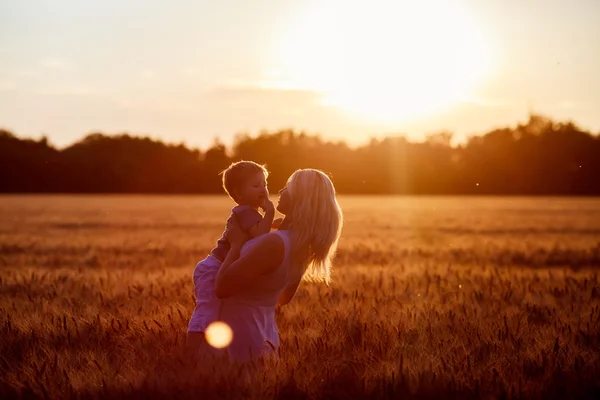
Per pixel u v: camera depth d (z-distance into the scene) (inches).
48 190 5068.9
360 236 1023.0
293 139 5305.1
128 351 209.2
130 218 1695.4
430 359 196.2
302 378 179.5
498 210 2386.8
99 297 318.3
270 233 183.3
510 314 270.4
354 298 305.4
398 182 5315.0
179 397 166.9
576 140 4731.8
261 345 190.7
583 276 423.2
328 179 189.6
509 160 4975.4
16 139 5157.5
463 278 411.5
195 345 191.8
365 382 179.9
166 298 314.3
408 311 272.2
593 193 4724.4
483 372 187.9
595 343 219.9
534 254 657.6
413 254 659.4
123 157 5231.3
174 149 5339.6
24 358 201.3
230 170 189.8
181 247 770.2
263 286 188.2
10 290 350.6
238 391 167.6
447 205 2984.7
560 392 173.6
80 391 172.1
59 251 709.3
